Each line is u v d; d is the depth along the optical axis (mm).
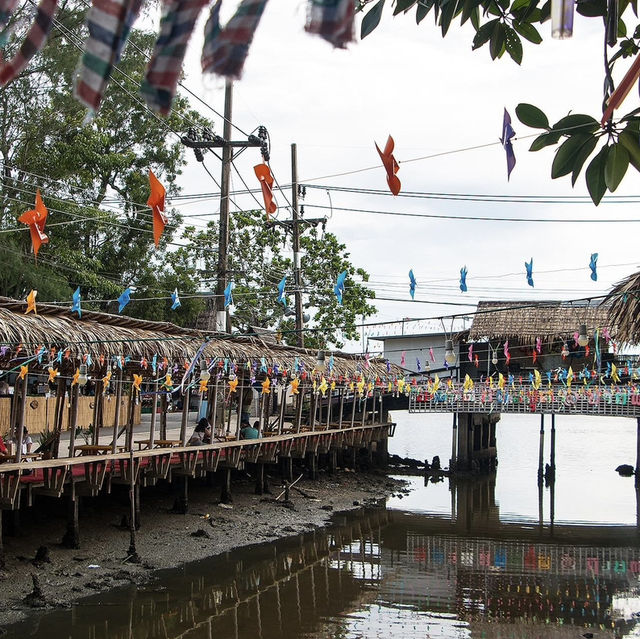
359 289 31969
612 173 3449
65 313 15641
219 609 14141
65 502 18562
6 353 14328
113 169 25641
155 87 2146
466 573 17734
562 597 15938
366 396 31672
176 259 28953
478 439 37625
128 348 16188
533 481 33812
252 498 24094
